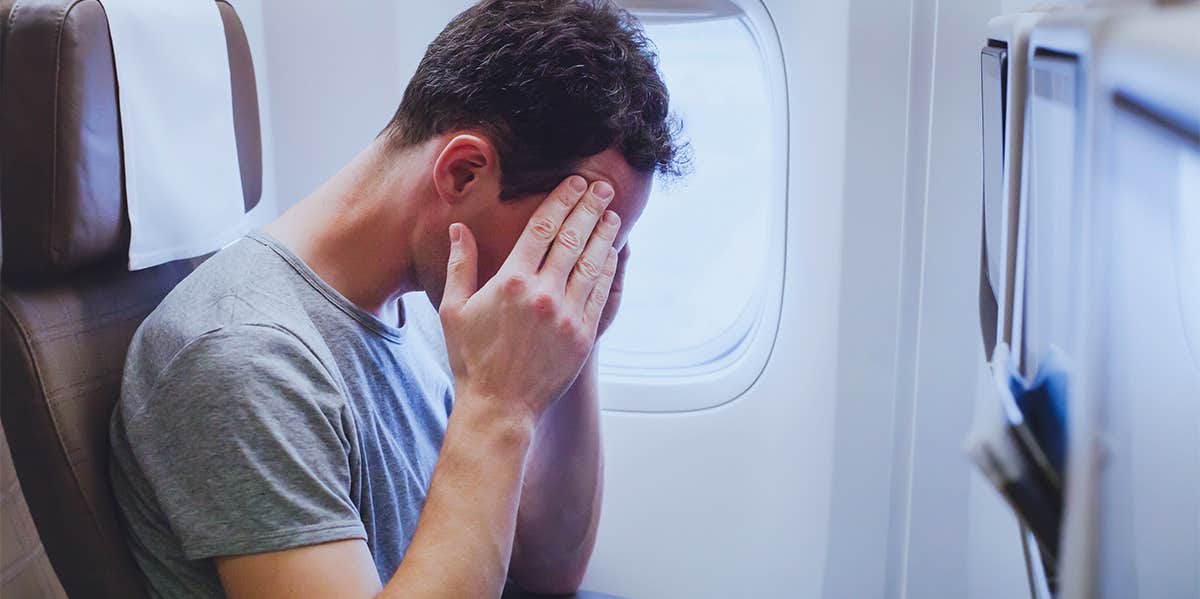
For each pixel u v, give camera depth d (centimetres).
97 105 92
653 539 179
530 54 87
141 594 91
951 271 125
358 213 95
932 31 126
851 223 142
